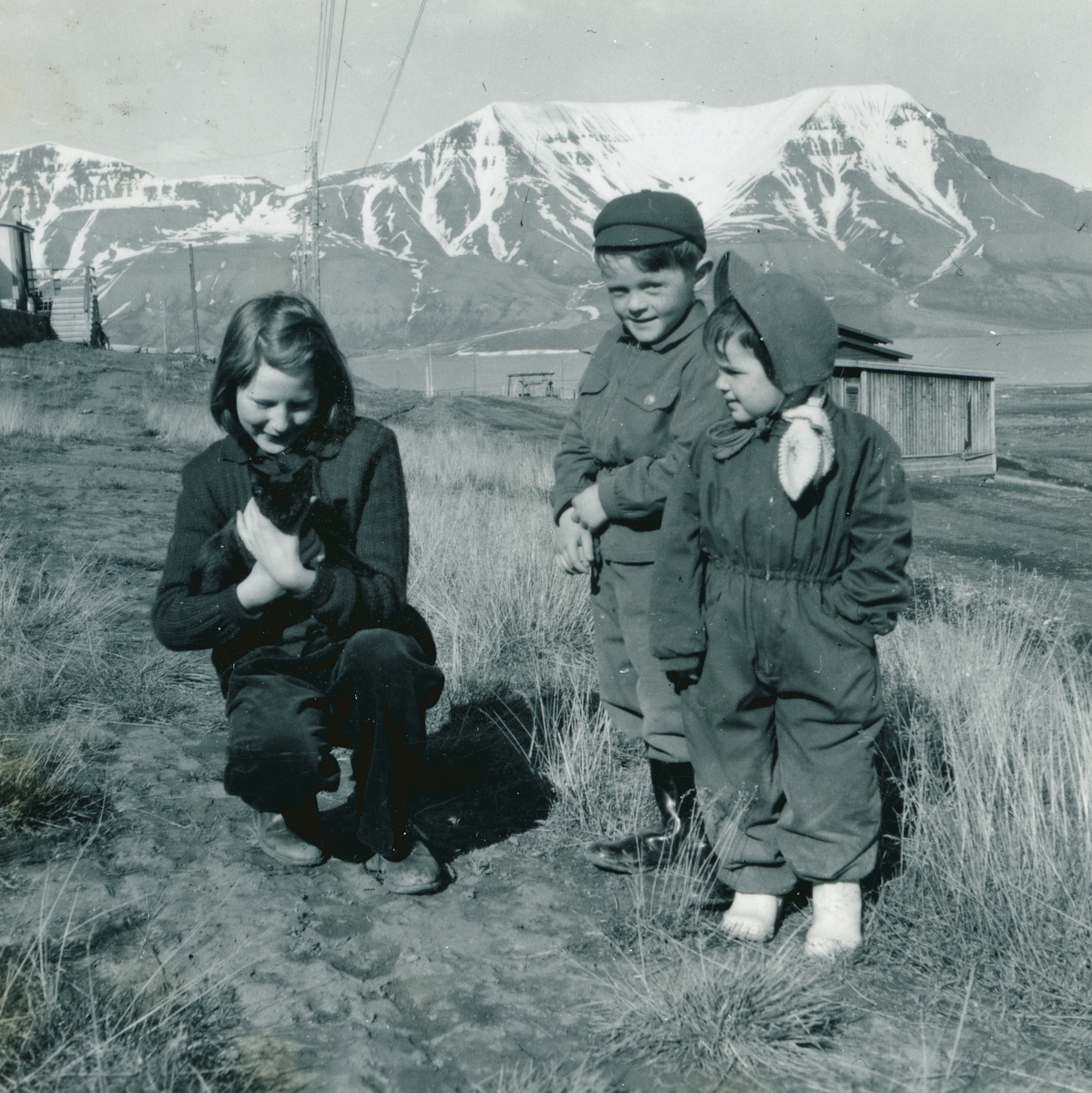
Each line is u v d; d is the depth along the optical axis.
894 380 26.59
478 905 2.56
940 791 2.99
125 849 2.73
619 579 2.84
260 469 2.34
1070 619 7.97
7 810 2.82
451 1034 2.01
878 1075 1.92
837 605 2.33
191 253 53.50
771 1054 1.96
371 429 2.55
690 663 2.45
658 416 2.71
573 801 3.20
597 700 4.31
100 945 2.24
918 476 27.16
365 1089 1.82
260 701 2.48
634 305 2.71
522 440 27.70
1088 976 2.18
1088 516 18.45
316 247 42.22
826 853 2.33
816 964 2.27
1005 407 56.44
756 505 2.31
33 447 13.94
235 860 2.71
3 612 4.69
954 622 6.43
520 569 6.19
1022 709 3.64
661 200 2.66
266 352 2.32
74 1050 1.82
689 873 2.69
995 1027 2.09
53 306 47.47
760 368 2.25
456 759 3.66
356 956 2.28
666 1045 1.99
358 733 2.49
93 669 4.22
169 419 18.88
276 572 2.31
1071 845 2.57
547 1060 1.94
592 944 2.38
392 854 2.53
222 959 2.22
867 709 2.32
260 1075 1.85
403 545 2.57
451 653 4.80
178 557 2.54
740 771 2.45
